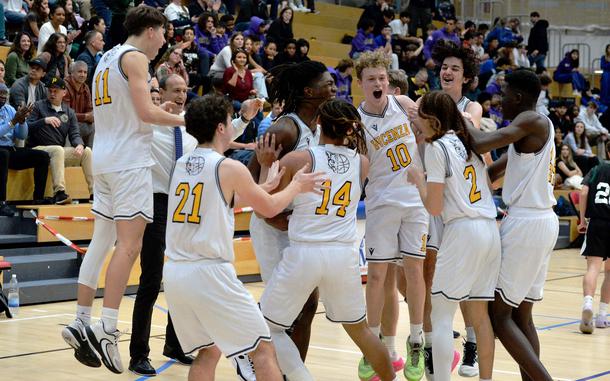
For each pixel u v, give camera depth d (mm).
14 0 13555
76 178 10414
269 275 5016
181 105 6113
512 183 5082
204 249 4180
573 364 6480
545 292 10367
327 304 4691
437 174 4777
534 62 20391
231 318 4172
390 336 5902
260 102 5801
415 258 5707
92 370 5988
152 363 6262
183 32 12703
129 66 5215
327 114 4660
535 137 4973
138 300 5906
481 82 17688
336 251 4570
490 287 4918
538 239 4938
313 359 6434
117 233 5281
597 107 19797
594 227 8031
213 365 4516
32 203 9906
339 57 17609
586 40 22344
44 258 9328
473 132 4977
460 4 22266
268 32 15023
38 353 6492
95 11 13273
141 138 5324
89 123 10773
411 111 5730
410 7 18672
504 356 6719
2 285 8562
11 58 11250
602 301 8219
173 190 4316
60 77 11336
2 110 9828
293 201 4637
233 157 11258
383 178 5770
